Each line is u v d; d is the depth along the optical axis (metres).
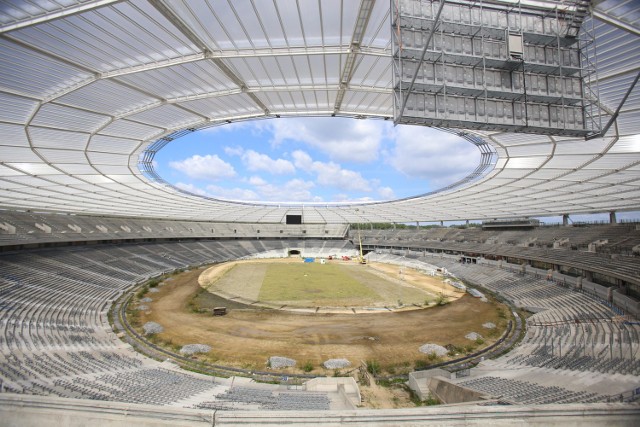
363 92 18.31
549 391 13.63
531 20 10.95
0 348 17.66
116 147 24.30
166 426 6.54
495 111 10.77
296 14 11.90
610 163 25.23
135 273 47.50
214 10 11.50
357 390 16.73
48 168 26.55
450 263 62.66
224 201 54.94
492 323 30.20
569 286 36.06
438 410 6.57
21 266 34.88
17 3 10.22
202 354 22.80
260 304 36.38
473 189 40.03
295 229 98.75
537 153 25.64
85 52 13.09
